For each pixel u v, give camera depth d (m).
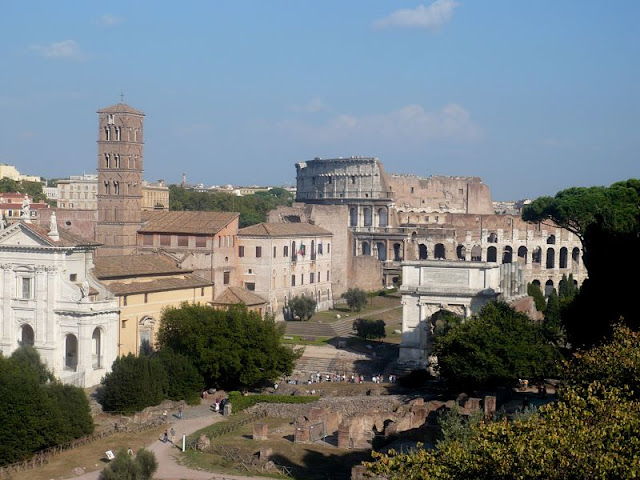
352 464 103.75
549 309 183.12
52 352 137.00
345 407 129.50
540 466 53.12
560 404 60.34
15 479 97.38
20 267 139.38
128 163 182.12
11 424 102.31
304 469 102.19
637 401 65.56
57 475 98.94
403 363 155.25
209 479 97.62
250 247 189.62
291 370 141.75
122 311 143.75
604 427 56.53
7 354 139.75
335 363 157.88
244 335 137.25
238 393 133.62
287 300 199.00
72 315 136.00
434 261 155.75
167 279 158.25
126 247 182.12
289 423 125.50
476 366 125.62
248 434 118.50
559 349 144.25
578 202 193.62
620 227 141.62
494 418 89.25
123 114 181.38
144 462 95.94
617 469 52.38
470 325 132.25
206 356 134.75
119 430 117.38
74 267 141.62
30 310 138.75
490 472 55.34
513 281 182.12
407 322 155.88
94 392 132.38
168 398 131.12
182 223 182.75
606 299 125.19
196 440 112.69
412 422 116.81
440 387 138.12
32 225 138.75
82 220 188.00
